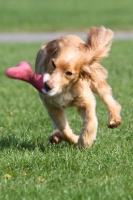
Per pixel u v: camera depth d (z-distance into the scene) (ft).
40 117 57.62
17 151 42.37
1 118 58.59
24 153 41.19
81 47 40.63
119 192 31.32
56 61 39.04
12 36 175.32
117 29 184.65
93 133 42.14
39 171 36.73
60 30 184.44
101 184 32.86
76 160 38.68
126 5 244.63
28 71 39.40
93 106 42.60
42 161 38.73
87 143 42.09
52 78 38.78
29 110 63.26
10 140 46.93
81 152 40.91
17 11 229.04
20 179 34.99
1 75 100.17
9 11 228.84
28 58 124.06
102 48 41.09
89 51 40.68
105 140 45.37
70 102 42.42
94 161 38.40
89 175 35.50
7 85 87.81
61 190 32.37
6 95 76.79
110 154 40.11
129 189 32.17
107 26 189.06
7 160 39.22
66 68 39.09
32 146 45.03
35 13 223.71
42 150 43.42
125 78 91.35
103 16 212.23
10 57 126.62
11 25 195.42
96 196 30.96
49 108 43.32
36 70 44.68
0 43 157.38
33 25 194.90
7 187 33.19
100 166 37.22
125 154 40.29
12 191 32.30
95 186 32.55
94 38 41.37
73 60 39.29
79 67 40.04
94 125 42.06
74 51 39.75
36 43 155.33
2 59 123.34
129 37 168.66
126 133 48.24
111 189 31.96
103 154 40.34
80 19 205.16
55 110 43.42
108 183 33.14
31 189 32.48
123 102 65.67
